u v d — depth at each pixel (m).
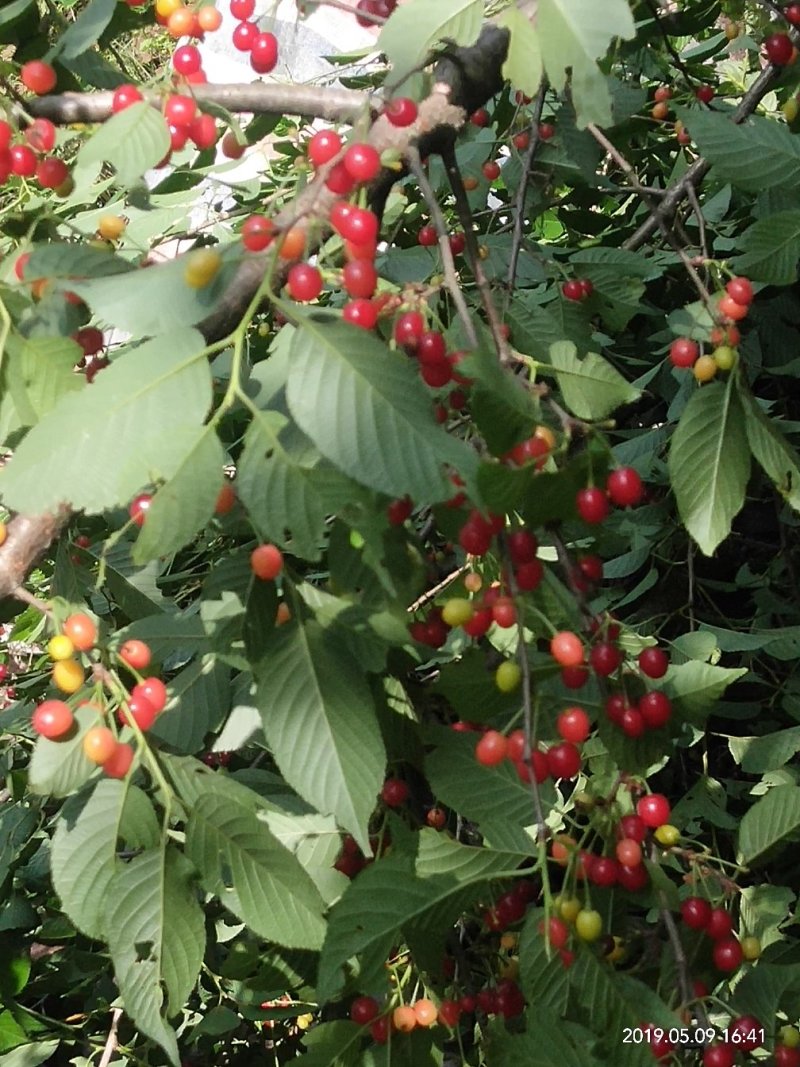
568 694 1.47
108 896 1.19
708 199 2.68
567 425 1.14
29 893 2.22
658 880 1.30
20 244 1.44
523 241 2.32
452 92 1.38
